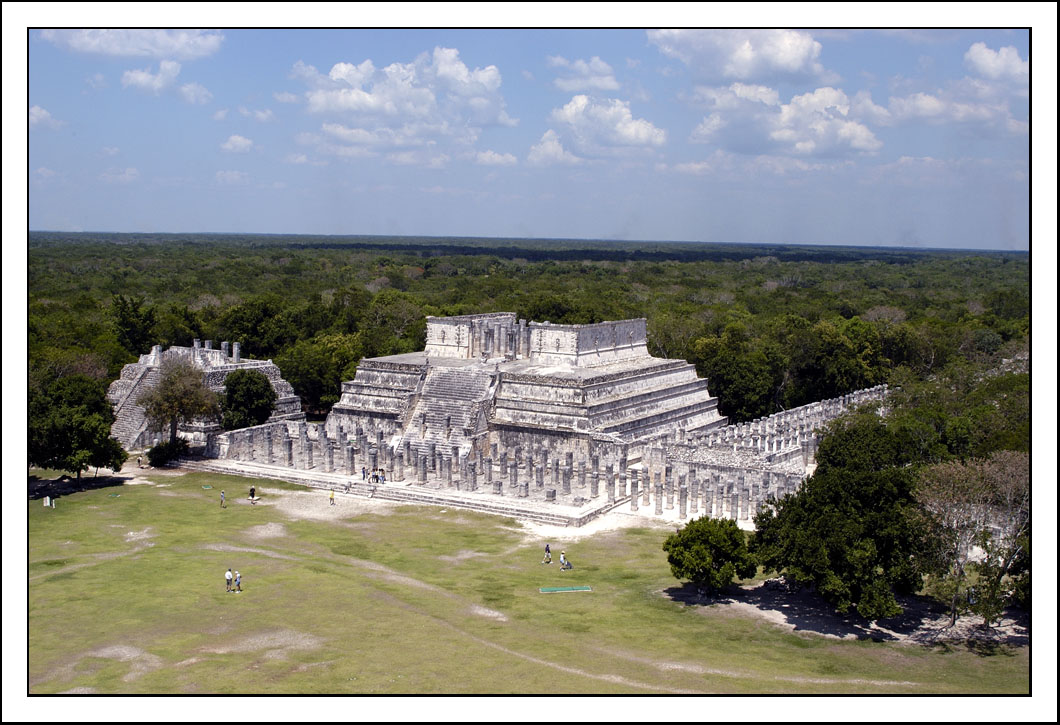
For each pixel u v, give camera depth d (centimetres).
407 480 9819
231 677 5050
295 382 13612
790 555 5962
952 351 15288
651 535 8025
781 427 11300
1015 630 5847
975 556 6731
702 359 14325
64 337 14475
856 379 13925
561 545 7738
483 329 11944
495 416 10756
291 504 9094
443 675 5075
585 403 10331
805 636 5734
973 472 6034
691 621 5981
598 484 9269
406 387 11425
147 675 5078
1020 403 8788
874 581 5722
